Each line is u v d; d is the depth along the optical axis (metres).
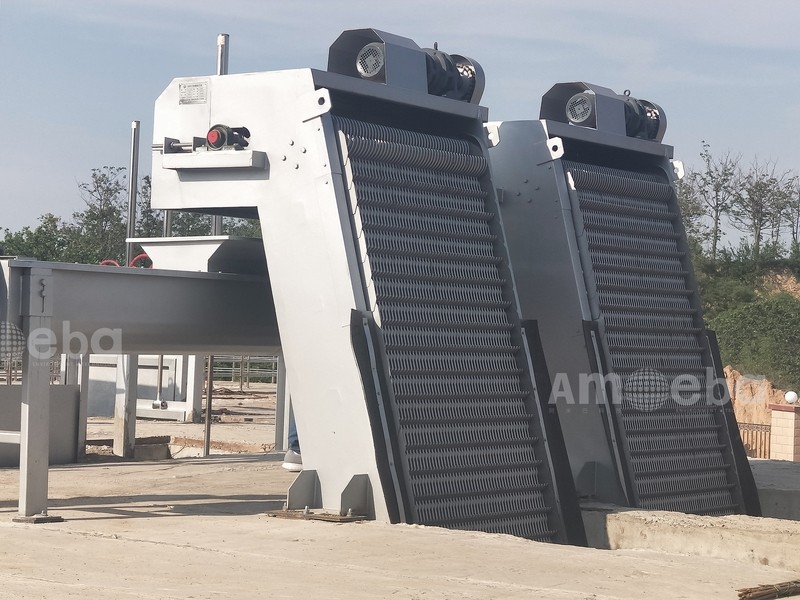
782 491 19.11
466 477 14.39
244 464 20.70
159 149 15.02
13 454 20.03
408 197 14.62
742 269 69.62
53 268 13.33
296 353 13.96
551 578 9.98
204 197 14.68
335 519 12.89
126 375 22.89
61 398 21.16
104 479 17.98
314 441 13.80
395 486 13.29
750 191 82.06
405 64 15.38
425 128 16.30
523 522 15.12
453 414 14.46
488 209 15.96
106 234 81.12
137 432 30.30
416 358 14.05
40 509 12.98
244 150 14.29
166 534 11.97
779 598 9.62
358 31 15.31
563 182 17.50
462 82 16.39
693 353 19.25
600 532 15.32
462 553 11.09
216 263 15.93
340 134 13.88
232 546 11.25
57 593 8.80
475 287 15.34
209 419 24.39
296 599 8.73
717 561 11.23
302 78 13.94
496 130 18.00
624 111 19.33
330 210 13.65
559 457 15.60
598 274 17.62
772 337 45.94
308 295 13.86
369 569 10.16
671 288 19.06
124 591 8.93
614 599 9.16
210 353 16.27
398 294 14.01
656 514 15.14
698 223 80.75
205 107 14.71
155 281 14.84
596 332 17.27
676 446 18.14
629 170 19.66
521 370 15.65
